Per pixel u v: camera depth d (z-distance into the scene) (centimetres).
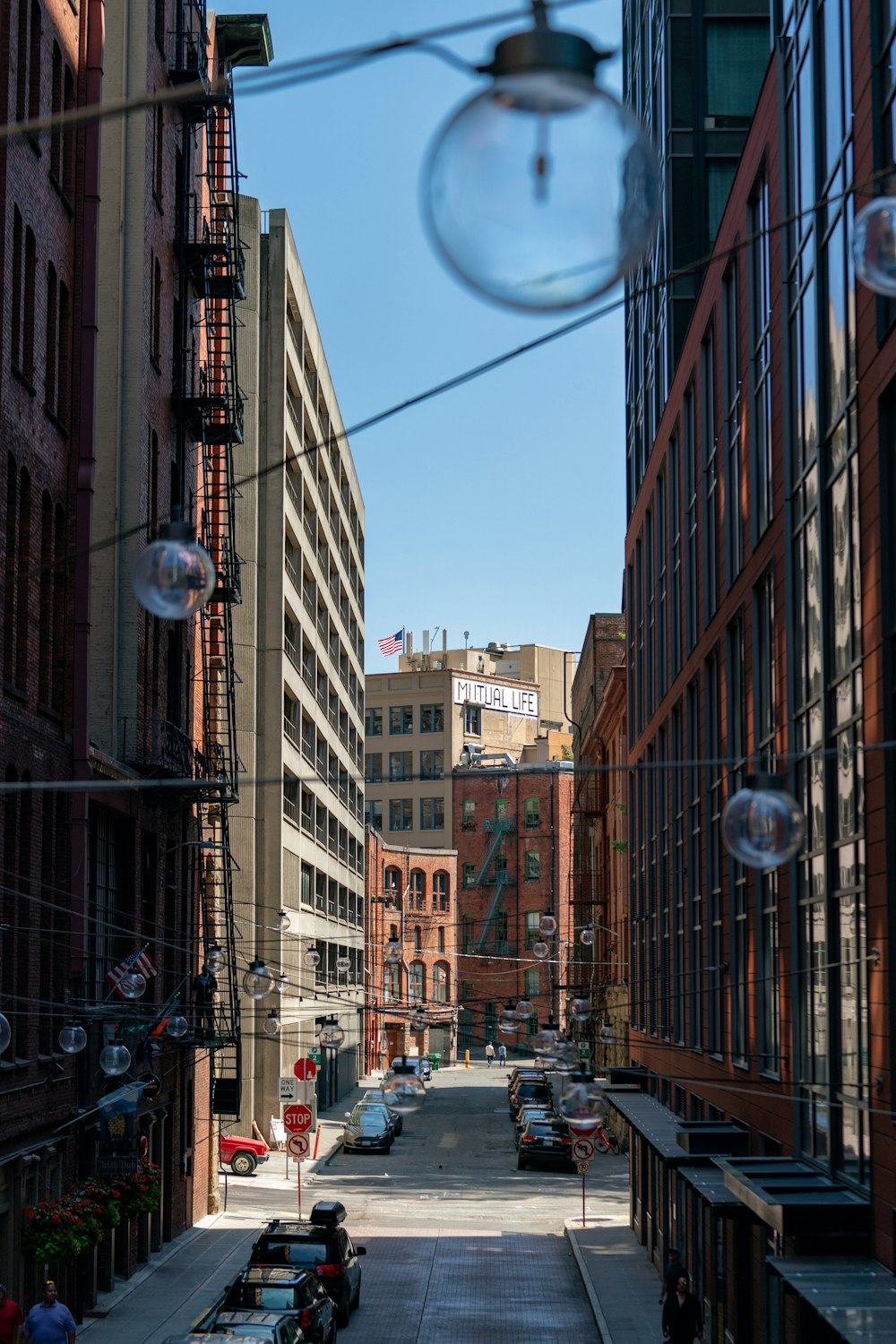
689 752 3184
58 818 2527
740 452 2567
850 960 1714
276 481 5428
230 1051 4975
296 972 5797
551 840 11025
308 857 6231
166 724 3108
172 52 3419
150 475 3167
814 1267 1507
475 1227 3762
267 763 5303
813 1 1980
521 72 344
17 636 2291
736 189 2609
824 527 1859
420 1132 6269
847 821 1738
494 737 12406
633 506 4569
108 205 3070
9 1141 2147
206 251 3462
